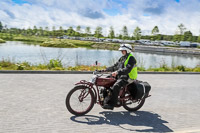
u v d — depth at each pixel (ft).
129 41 368.48
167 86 29.99
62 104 18.69
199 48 256.52
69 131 13.25
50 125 14.01
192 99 23.67
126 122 15.49
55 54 114.73
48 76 32.14
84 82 16.12
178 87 29.81
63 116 15.80
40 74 33.53
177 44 310.45
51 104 18.53
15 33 461.37
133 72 16.83
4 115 15.34
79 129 13.65
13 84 25.48
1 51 116.06
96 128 14.01
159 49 199.31
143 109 19.01
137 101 17.76
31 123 14.15
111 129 14.02
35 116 15.48
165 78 37.11
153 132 14.01
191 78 39.01
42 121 14.61
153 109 19.17
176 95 25.04
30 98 20.03
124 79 16.42
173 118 17.06
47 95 21.42
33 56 98.37
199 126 15.55
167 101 22.18
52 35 472.03
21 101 18.94
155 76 38.91
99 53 142.92
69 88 24.97
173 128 14.93
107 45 273.54
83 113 16.16
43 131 13.01
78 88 15.81
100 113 17.06
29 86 24.90
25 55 101.14
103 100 16.38
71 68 43.01
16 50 127.95
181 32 329.52
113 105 16.16
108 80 16.31
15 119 14.70
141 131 14.05
